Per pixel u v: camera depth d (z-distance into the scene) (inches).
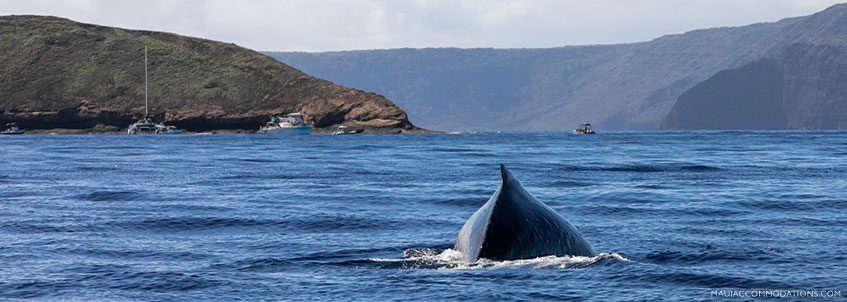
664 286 1606.8
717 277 1688.0
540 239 1754.4
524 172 5354.3
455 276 1676.9
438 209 3125.0
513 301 1499.8
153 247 2212.1
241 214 2923.2
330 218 2800.2
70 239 2348.7
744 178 4736.7
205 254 2096.5
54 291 1640.0
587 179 4699.8
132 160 7160.4
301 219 2778.1
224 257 2048.5
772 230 2459.4
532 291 1556.3
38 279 1752.0
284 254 2092.8
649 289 1581.0
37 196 3666.3
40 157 7810.0
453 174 5162.4
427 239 2349.9
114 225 2647.6
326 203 3331.7
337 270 1840.6
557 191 3855.8
